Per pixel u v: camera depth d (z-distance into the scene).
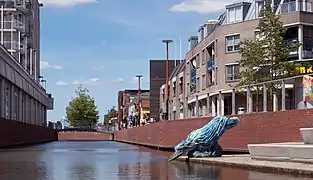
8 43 80.31
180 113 45.06
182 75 77.94
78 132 110.06
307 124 23.03
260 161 19.42
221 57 58.09
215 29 59.84
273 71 35.44
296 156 17.56
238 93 29.69
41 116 99.31
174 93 84.12
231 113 31.33
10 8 81.50
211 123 24.42
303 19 52.97
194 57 71.38
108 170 19.77
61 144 66.25
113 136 107.00
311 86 23.03
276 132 25.08
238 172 17.52
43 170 20.00
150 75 105.56
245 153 27.25
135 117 103.81
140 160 26.52
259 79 34.84
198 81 68.38
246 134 27.42
